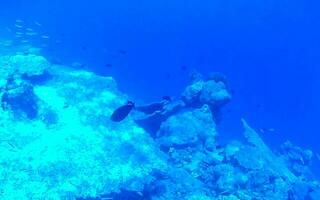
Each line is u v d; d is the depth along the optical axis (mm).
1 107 12758
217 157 14984
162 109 15617
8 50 20562
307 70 53375
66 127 13109
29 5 41188
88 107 14602
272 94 42344
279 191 13703
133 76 25625
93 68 23641
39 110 13422
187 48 43406
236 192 12688
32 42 25078
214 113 17188
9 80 13641
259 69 48938
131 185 11320
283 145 23641
